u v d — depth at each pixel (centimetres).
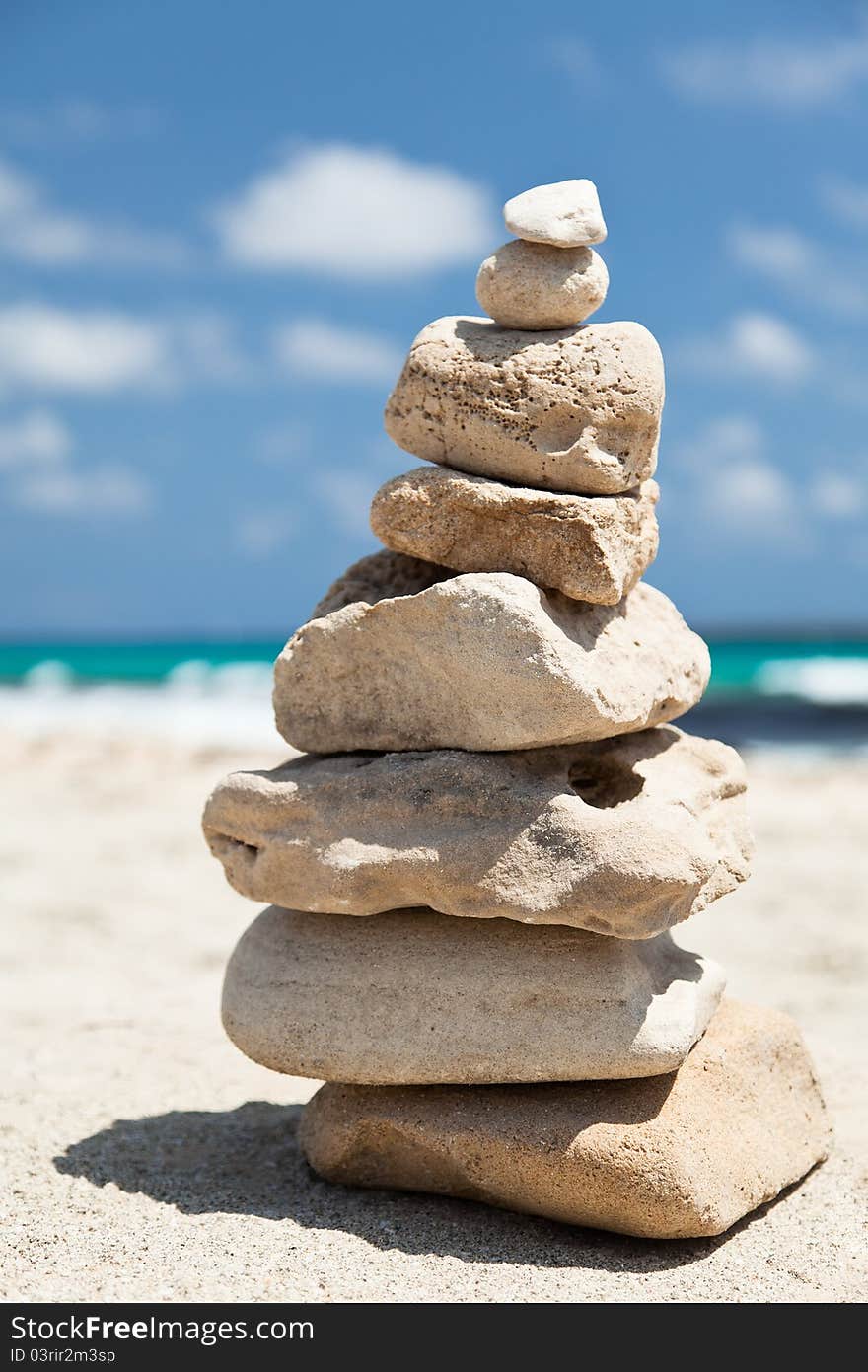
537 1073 339
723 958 668
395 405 363
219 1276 316
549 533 341
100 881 855
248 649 5031
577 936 344
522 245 357
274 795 358
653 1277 323
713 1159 340
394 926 360
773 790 1219
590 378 346
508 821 336
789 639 5528
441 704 347
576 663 330
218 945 704
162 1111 444
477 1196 357
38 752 1488
